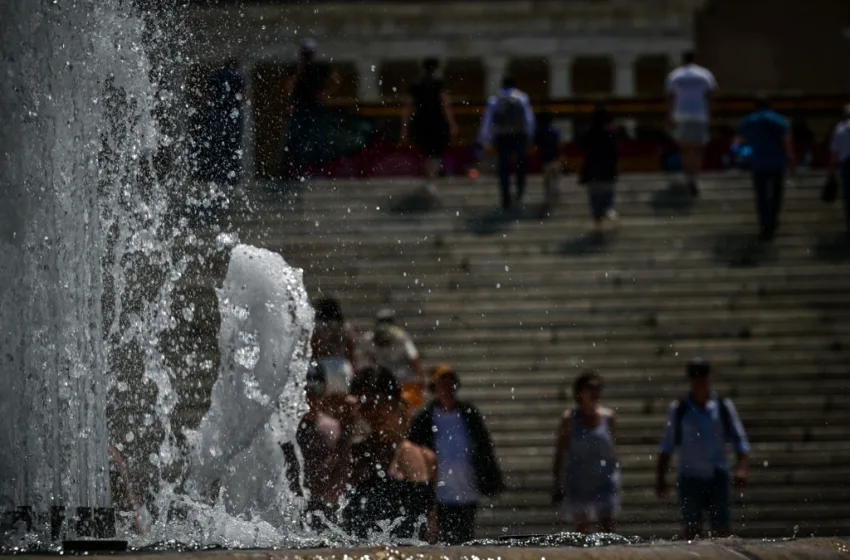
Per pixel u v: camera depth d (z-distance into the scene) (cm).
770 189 4469
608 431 2525
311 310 1798
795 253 4362
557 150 4594
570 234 4400
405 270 4109
